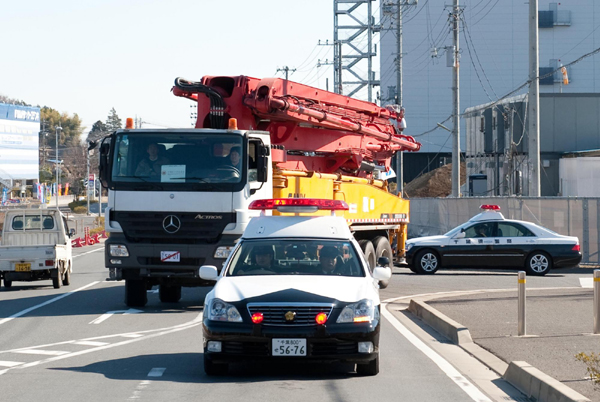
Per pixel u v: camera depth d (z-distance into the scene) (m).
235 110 60.28
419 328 47.34
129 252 52.31
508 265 85.81
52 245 75.06
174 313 53.88
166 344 40.19
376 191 75.00
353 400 27.53
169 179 52.22
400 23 173.62
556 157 188.00
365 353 30.33
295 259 34.31
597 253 97.00
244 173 52.28
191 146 52.62
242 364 34.84
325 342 29.83
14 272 74.50
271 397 27.84
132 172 52.59
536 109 103.19
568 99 187.62
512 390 29.64
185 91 59.84
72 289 75.75
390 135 82.06
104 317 51.75
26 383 30.41
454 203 132.25
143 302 57.84
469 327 45.00
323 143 69.69
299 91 65.12
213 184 51.94
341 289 31.19
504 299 58.84
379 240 76.06
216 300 30.75
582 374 30.41
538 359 34.16
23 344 40.69
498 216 86.81
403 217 82.62
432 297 62.06
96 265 115.00
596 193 161.62
